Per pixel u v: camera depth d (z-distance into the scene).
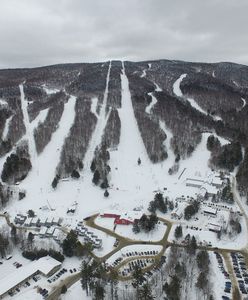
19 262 162.75
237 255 165.38
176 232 178.00
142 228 184.25
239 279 148.75
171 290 132.50
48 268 153.12
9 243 171.50
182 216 197.00
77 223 194.88
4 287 142.50
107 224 193.25
